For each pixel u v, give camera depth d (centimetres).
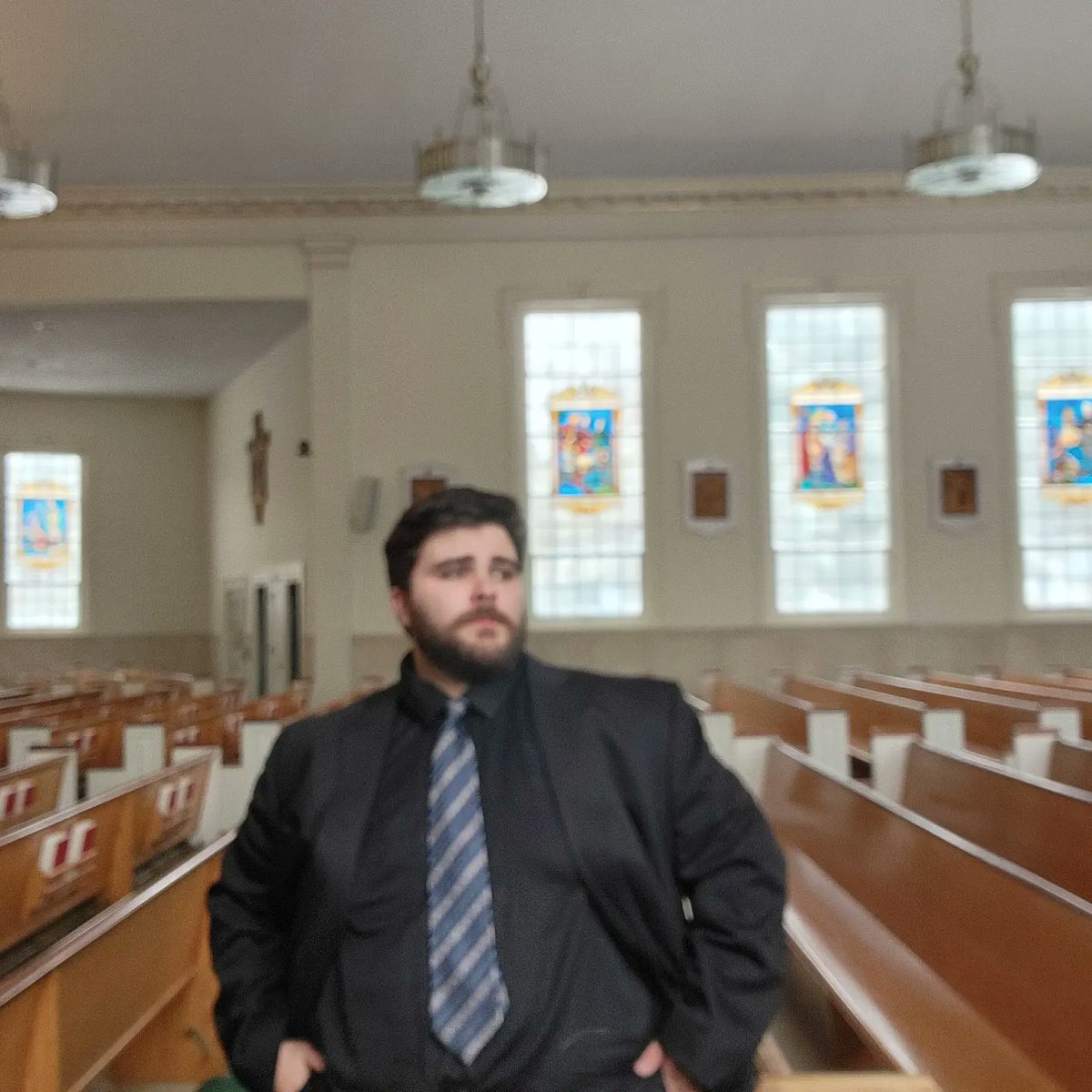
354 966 202
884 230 1313
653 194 1308
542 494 1334
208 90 1072
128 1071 432
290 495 1561
